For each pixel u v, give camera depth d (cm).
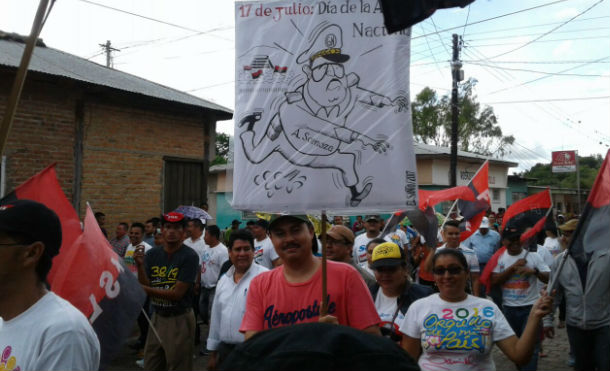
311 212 268
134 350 731
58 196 298
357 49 268
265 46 274
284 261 280
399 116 265
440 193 725
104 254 288
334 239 449
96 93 966
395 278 381
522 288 573
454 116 1889
